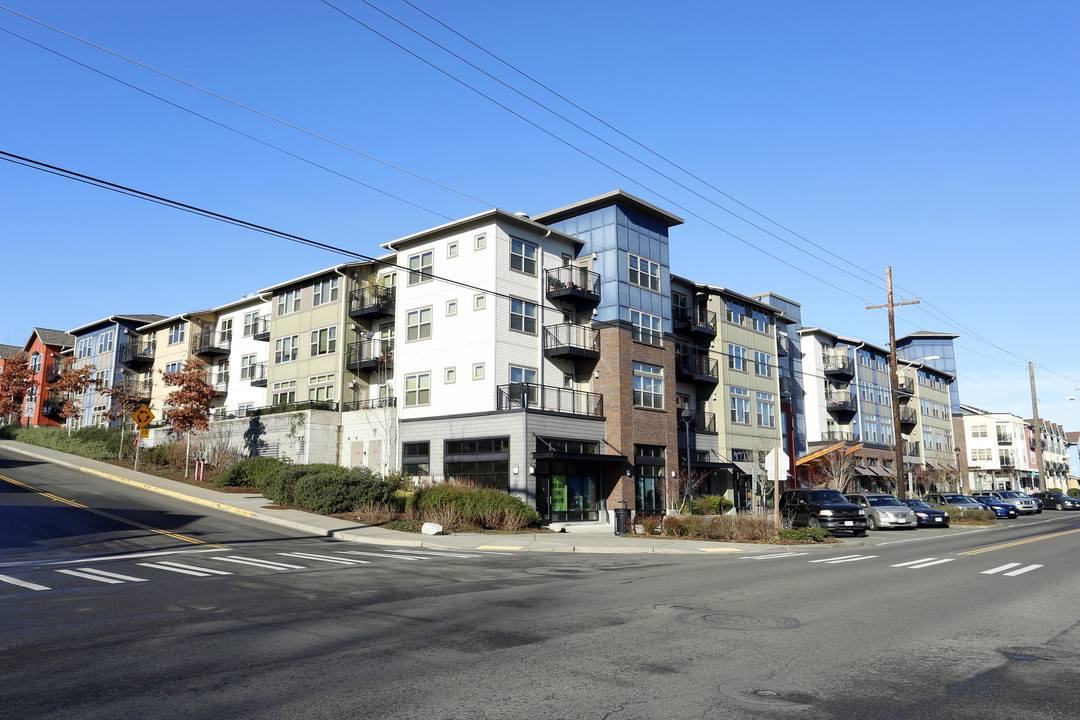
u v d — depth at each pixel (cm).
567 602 1048
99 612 964
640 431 3625
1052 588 1224
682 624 880
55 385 4978
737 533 2312
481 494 2614
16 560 1545
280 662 693
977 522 3706
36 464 4038
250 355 4750
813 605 1030
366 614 948
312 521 2425
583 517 3356
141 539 1920
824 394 5822
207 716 536
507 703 564
